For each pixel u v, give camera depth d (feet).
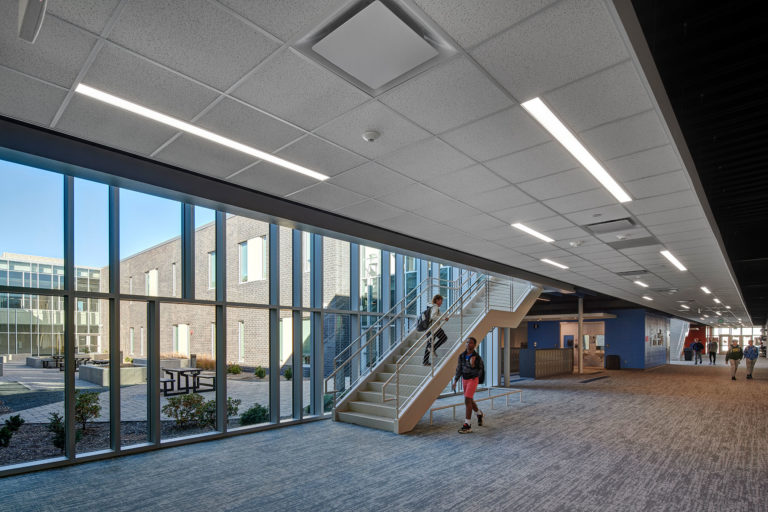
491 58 8.92
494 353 42.88
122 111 11.07
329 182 16.28
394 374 27.58
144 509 13.33
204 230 22.29
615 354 69.87
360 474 16.33
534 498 14.05
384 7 7.59
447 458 18.28
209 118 11.43
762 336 138.00
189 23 7.93
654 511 13.09
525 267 33.78
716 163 16.34
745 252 27.84
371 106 10.84
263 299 24.72
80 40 8.32
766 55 10.30
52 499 14.06
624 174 15.03
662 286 43.39
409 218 21.02
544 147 13.07
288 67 9.25
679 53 10.73
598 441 21.12
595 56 8.82
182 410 21.24
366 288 31.45
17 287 16.83
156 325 20.27
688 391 40.19
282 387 26.27
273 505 13.56
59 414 17.90
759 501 13.84
